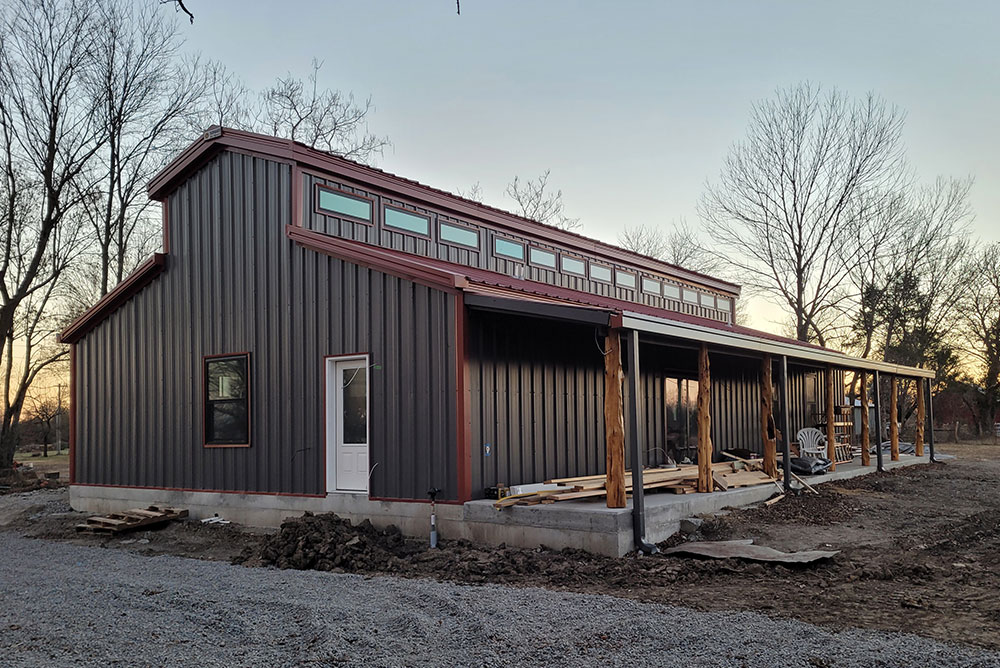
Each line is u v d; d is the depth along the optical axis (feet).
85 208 84.99
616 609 20.89
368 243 42.98
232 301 41.19
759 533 32.12
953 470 61.16
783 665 15.98
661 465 48.85
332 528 31.68
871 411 102.01
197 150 42.75
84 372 48.16
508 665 16.92
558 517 29.63
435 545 31.60
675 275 70.79
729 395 59.16
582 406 41.42
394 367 34.53
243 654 18.16
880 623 18.86
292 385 38.29
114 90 80.84
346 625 20.10
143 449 44.57
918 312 118.11
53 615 22.40
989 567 25.63
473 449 32.73
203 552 34.91
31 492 61.21
